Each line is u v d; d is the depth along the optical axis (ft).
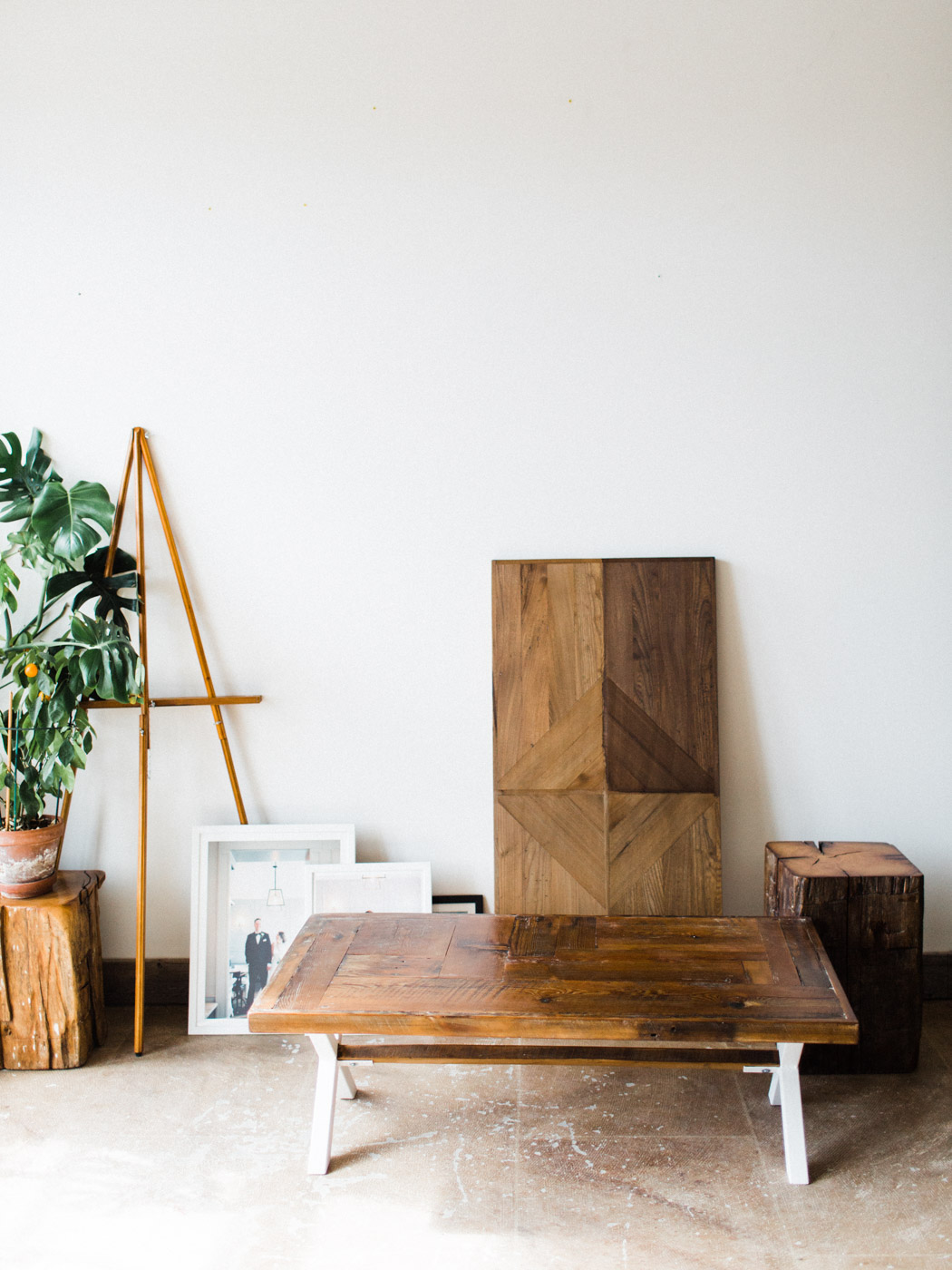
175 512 9.84
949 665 9.75
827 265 9.47
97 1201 7.04
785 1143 7.15
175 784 10.03
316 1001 6.95
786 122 9.37
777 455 9.62
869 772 9.84
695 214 9.46
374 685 9.95
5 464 9.43
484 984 7.19
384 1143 7.66
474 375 9.64
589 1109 8.08
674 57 9.35
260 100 9.50
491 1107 8.13
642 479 9.68
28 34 9.49
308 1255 6.50
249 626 9.93
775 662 9.77
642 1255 6.45
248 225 9.60
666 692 9.57
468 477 9.73
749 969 7.39
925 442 9.57
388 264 9.59
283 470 9.78
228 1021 9.48
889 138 9.36
